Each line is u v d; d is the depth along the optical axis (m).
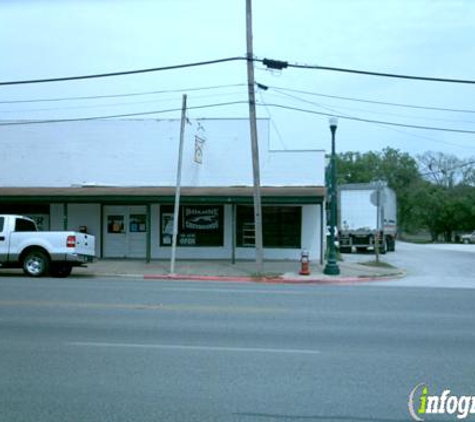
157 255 23.03
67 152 23.86
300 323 9.21
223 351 7.12
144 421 4.68
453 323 9.49
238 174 23.17
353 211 32.22
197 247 22.89
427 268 22.91
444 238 76.88
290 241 22.70
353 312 10.55
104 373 6.07
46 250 16.52
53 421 4.66
